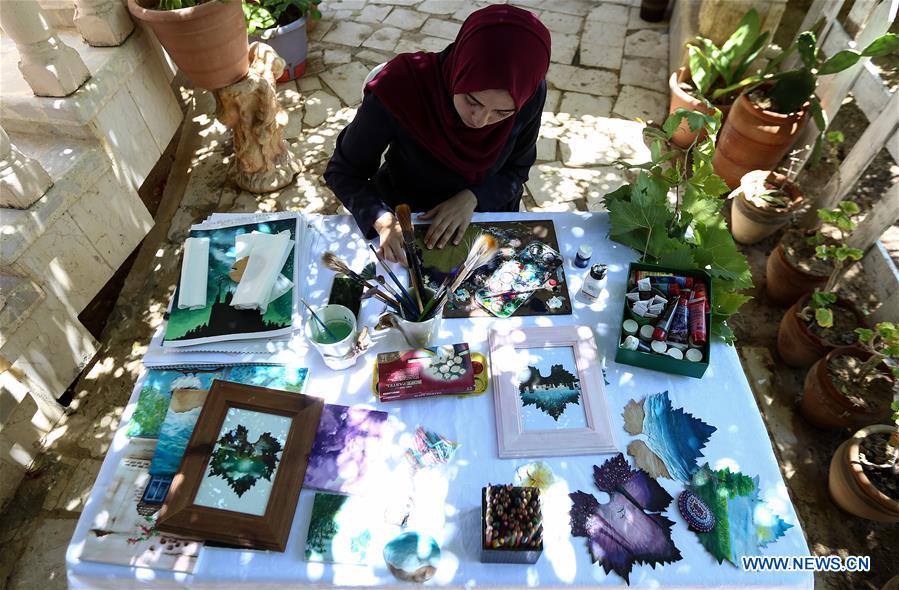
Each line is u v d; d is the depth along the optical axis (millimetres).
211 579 796
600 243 1238
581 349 1024
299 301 1106
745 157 2244
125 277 2162
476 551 819
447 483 886
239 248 1169
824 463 1663
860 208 2205
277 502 839
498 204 1402
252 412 923
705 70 2348
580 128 2699
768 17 2361
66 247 1622
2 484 1572
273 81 2207
